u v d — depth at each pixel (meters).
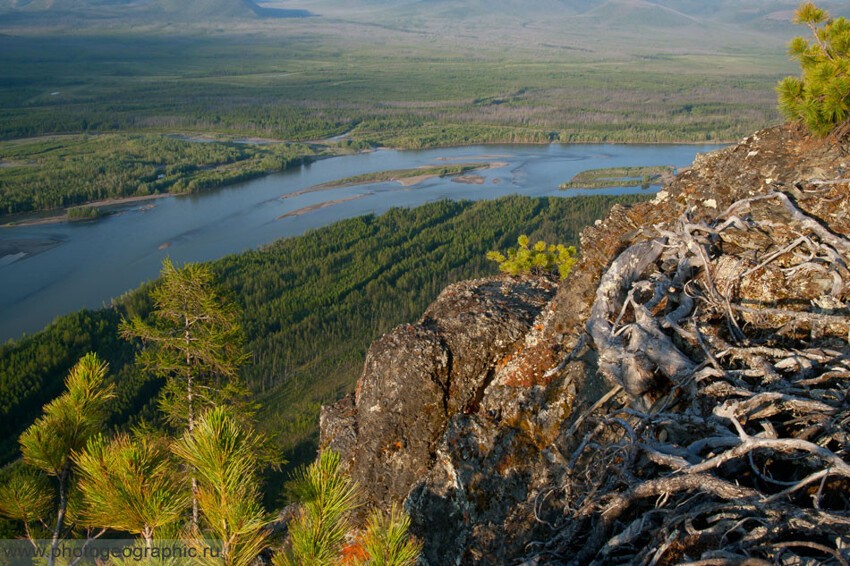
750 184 9.30
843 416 5.71
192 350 16.95
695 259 8.55
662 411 7.01
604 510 6.12
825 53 9.49
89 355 6.96
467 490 8.66
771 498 5.15
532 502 7.79
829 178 8.72
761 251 8.38
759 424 6.23
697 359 7.62
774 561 4.83
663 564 5.36
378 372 10.77
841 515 4.91
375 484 10.09
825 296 7.60
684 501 5.63
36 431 6.42
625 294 8.82
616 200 110.88
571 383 8.70
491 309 11.23
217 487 4.62
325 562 4.79
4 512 6.52
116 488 5.15
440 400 10.28
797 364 6.61
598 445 6.94
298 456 45.06
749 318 7.85
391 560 4.78
